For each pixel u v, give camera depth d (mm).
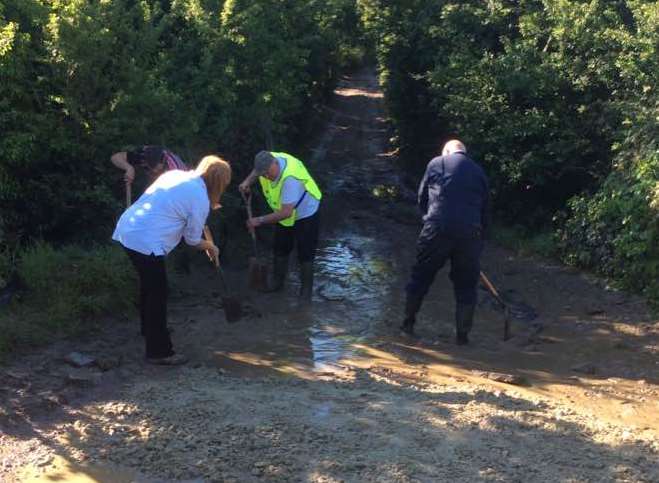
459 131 10250
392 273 8523
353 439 4137
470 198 6121
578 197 9016
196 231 5293
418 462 3896
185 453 3957
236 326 6387
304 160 13812
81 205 7016
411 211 11883
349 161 16359
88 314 6098
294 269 8609
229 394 4766
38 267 6121
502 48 11078
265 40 8898
